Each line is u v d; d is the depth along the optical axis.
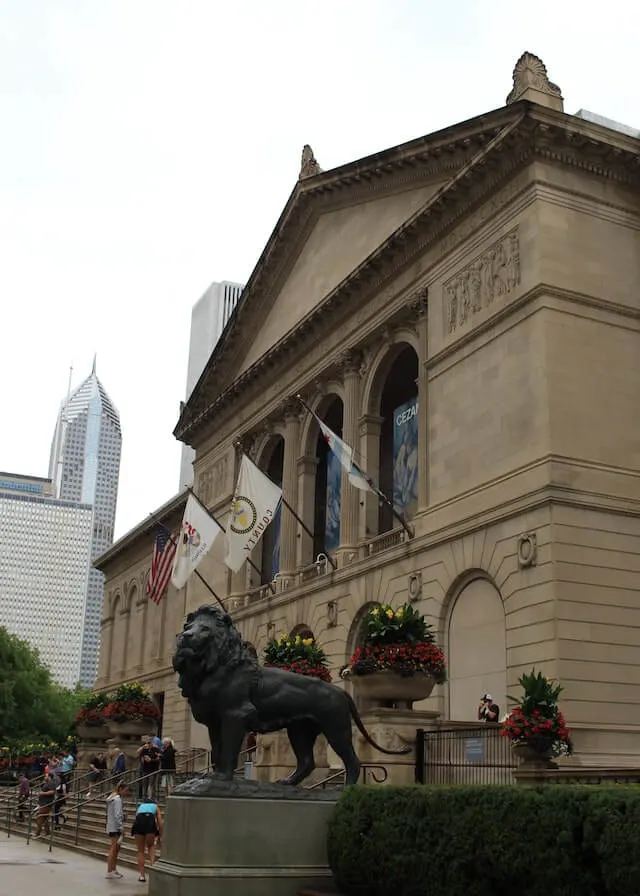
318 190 39.47
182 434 52.94
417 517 30.41
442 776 19.20
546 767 17.69
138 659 61.84
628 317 27.23
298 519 36.44
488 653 26.20
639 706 23.78
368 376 35.53
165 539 39.84
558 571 23.84
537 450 25.31
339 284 36.12
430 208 31.34
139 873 20.30
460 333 29.72
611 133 27.80
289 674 15.40
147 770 30.30
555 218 27.12
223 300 130.88
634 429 26.30
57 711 81.25
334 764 22.31
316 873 14.14
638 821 9.30
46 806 31.84
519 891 10.80
